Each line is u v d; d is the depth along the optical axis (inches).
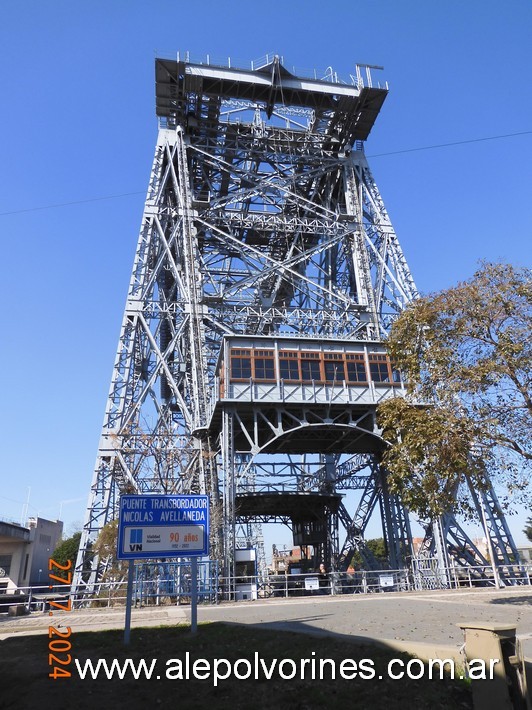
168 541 590.2
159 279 2030.0
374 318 1808.6
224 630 575.5
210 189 2101.4
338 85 2060.8
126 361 1608.0
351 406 1430.9
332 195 2244.1
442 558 1333.7
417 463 802.8
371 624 604.7
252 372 1419.8
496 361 763.4
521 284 783.7
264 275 1843.0
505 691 284.5
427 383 826.8
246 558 1316.4
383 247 1951.3
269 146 2128.4
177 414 1784.0
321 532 1946.4
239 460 1744.6
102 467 1469.0
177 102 2009.1
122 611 991.0
